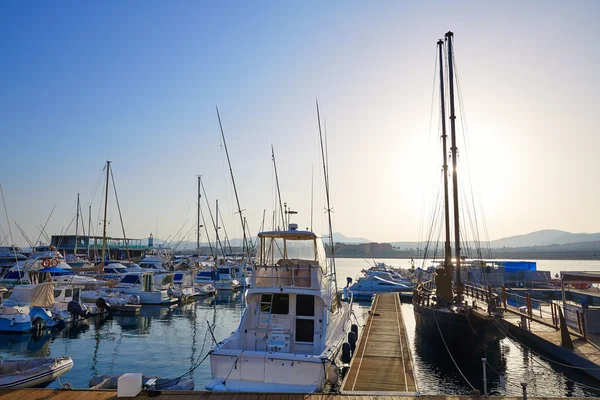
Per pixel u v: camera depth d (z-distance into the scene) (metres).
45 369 14.95
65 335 26.66
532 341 21.31
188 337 26.55
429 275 46.84
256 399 10.58
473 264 43.94
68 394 10.80
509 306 30.95
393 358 17.03
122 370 19.05
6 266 50.88
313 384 12.04
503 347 23.23
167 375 18.36
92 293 36.84
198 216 71.50
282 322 14.98
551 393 15.84
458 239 25.50
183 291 44.00
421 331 25.12
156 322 32.03
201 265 62.19
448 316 20.83
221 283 53.09
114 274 49.81
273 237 17.09
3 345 23.58
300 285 14.98
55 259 36.53
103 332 27.84
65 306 31.19
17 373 14.27
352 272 109.25
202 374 18.62
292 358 12.24
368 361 16.58
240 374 12.44
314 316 14.91
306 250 17.11
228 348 13.68
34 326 26.70
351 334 19.52
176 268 59.75
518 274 46.00
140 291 41.06
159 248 82.75
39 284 28.31
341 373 16.69
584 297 35.12
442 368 19.50
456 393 16.11
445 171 29.28
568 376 17.64
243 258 58.44
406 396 11.07
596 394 15.57
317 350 14.44
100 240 82.94
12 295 27.91
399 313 29.36
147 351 22.73
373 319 26.86
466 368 19.44
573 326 21.58
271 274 15.23
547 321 23.98
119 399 10.45
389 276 59.19
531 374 18.33
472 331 19.84
